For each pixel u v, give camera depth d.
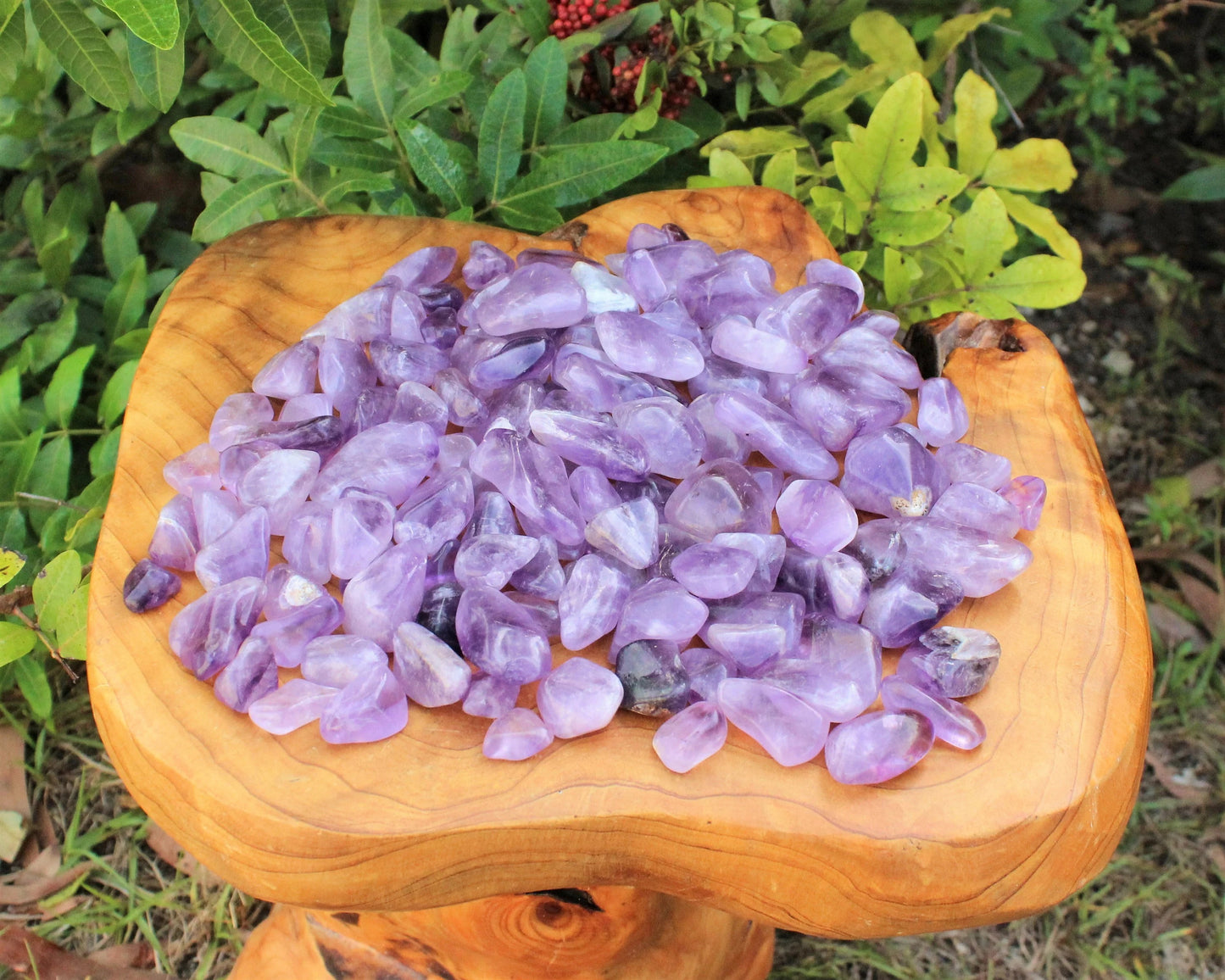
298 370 0.59
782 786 0.48
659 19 0.73
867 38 0.81
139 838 0.79
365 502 0.54
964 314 0.63
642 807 0.47
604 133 0.74
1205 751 0.86
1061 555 0.55
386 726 0.49
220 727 0.49
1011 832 0.47
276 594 0.53
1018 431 0.59
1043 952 0.77
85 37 0.61
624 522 0.54
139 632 0.52
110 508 0.55
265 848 0.47
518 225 0.72
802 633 0.52
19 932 0.73
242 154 0.70
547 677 0.50
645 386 0.59
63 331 0.83
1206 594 0.93
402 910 0.49
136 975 0.74
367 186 0.69
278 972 0.67
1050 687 0.50
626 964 0.63
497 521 0.55
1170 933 0.78
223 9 0.60
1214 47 1.24
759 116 0.90
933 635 0.51
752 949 0.68
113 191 1.01
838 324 0.61
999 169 0.76
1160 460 1.04
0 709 0.80
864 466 0.56
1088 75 1.04
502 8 0.77
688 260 0.63
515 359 0.59
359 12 0.69
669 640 0.51
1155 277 1.14
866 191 0.73
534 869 0.48
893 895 0.47
